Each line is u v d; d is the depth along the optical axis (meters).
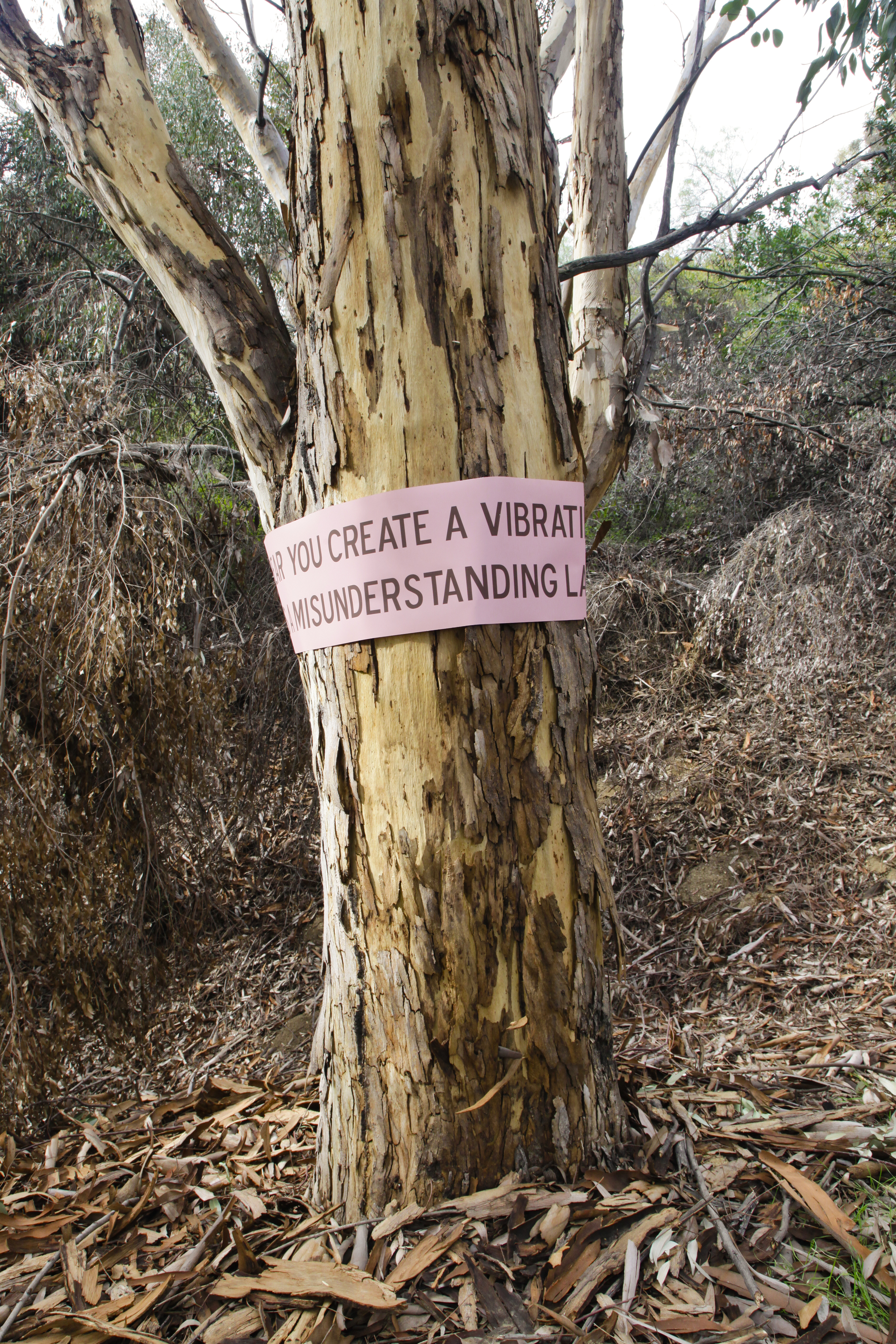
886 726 5.48
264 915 5.33
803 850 4.75
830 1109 2.22
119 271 8.00
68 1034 3.89
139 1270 1.80
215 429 6.55
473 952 1.71
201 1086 3.87
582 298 2.45
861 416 7.05
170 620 3.84
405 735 1.71
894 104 5.20
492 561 1.67
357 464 1.71
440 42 1.63
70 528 3.70
